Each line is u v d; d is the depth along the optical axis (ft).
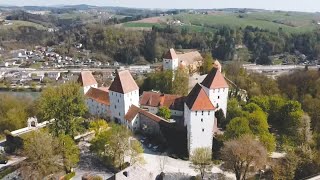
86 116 462.60
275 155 350.43
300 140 362.94
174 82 508.94
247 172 314.14
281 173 301.43
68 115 350.43
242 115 383.45
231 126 349.20
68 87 375.04
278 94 526.98
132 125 403.13
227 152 299.79
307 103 463.83
